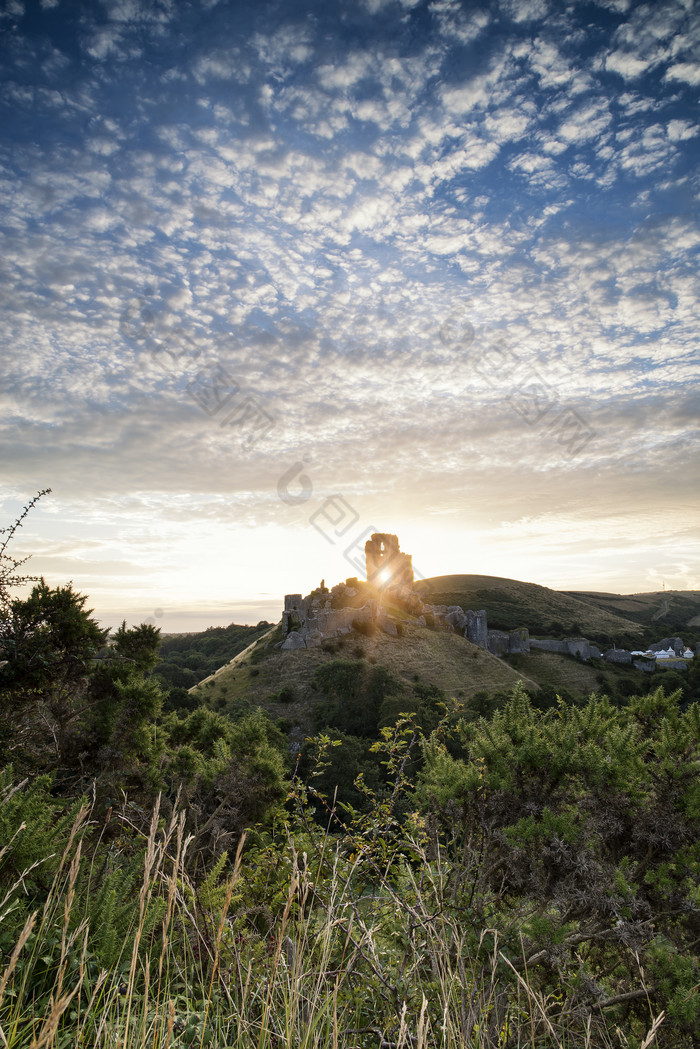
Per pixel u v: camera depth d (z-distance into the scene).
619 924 3.42
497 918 3.56
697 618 133.00
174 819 2.00
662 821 4.15
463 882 3.64
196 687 73.75
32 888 2.80
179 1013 2.19
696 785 4.15
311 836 3.85
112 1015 2.09
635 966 3.71
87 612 7.63
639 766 4.43
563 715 5.56
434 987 2.50
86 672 7.84
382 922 2.85
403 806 4.80
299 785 4.38
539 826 4.13
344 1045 2.05
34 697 7.30
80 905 2.79
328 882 2.89
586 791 4.46
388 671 64.81
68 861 3.21
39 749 7.13
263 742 7.78
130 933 2.55
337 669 57.28
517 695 5.49
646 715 5.37
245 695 64.75
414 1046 2.04
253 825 6.19
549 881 4.03
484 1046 2.22
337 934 2.50
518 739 4.84
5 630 7.03
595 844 4.16
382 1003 2.50
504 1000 2.68
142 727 7.94
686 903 3.77
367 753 28.66
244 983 2.34
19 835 2.91
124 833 4.70
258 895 3.75
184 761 8.73
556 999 3.22
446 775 4.79
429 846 4.23
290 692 63.06
